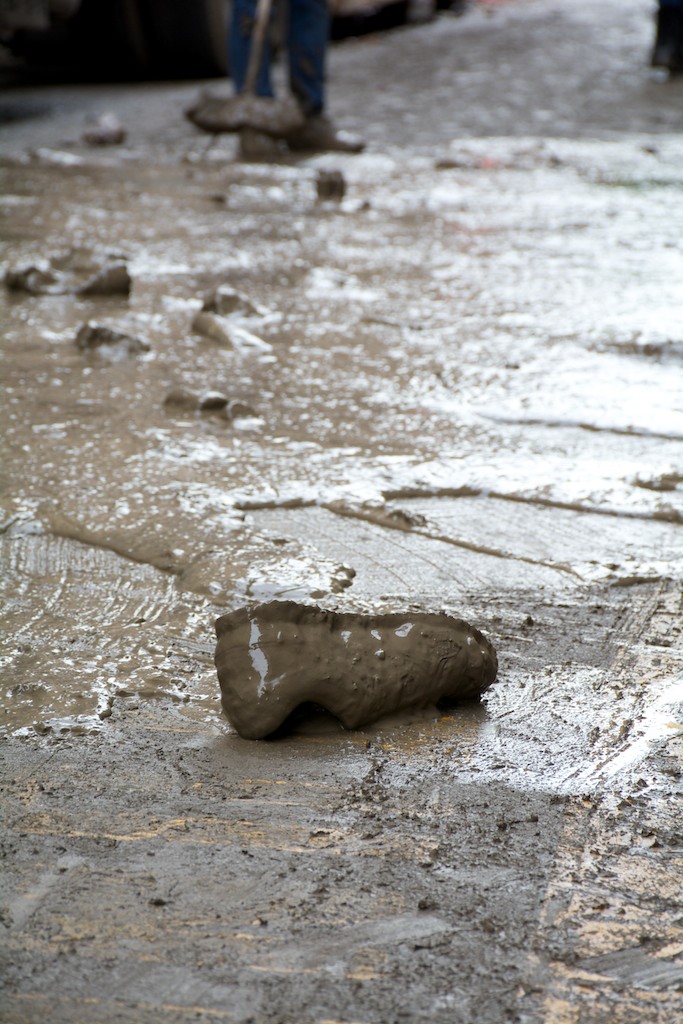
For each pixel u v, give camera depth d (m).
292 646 3.50
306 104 16.08
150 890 2.79
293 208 12.30
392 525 4.97
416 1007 2.44
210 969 2.54
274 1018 2.41
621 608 4.29
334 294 8.89
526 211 12.30
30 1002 2.45
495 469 5.58
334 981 2.51
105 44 22.27
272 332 7.87
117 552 4.68
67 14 18.02
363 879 2.83
